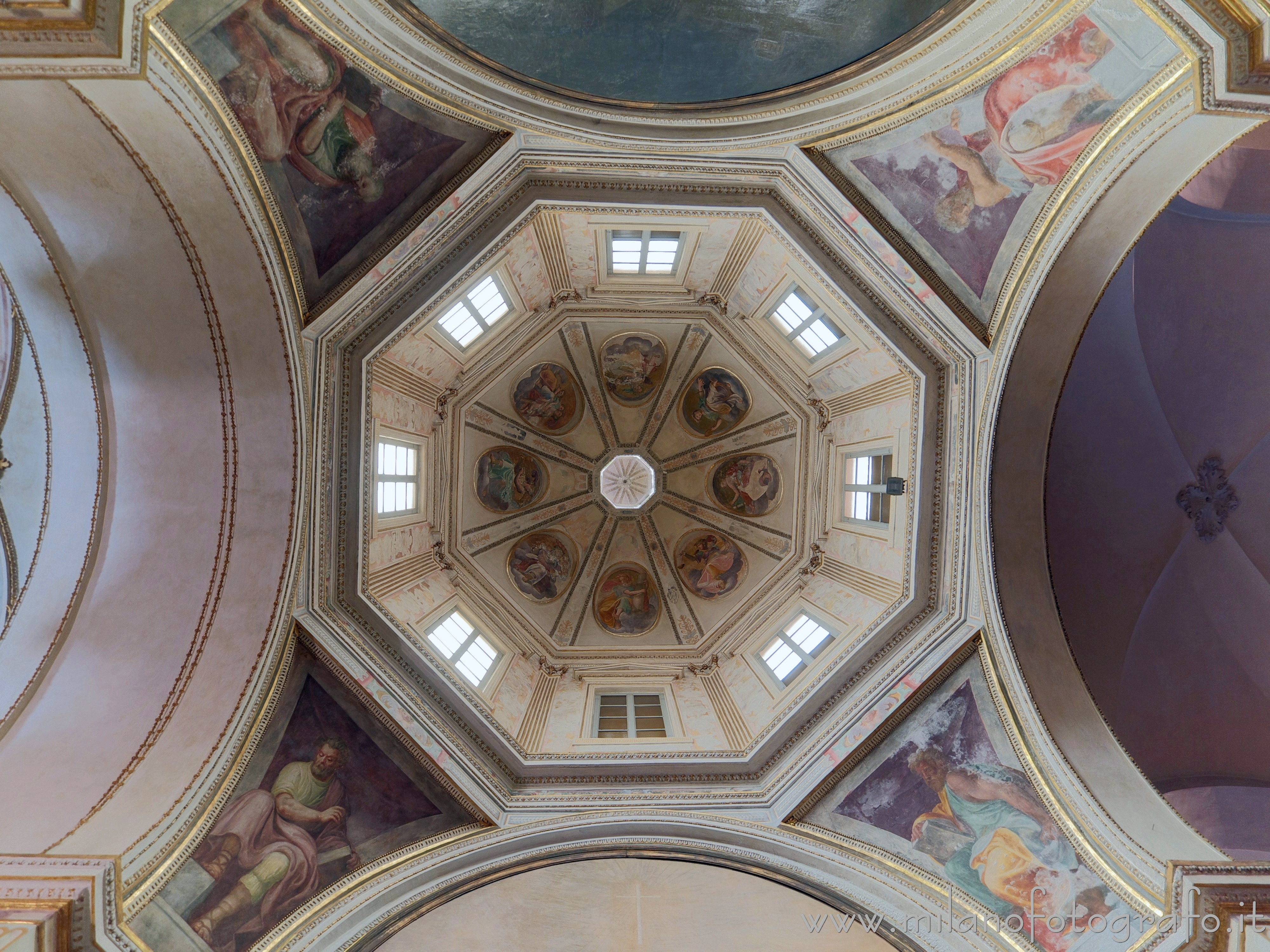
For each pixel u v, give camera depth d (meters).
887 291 12.31
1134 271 14.32
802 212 12.20
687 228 13.59
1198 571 15.70
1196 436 15.41
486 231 12.23
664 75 10.88
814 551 17.52
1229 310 14.67
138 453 11.35
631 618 19.92
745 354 18.05
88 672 10.66
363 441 12.84
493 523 19.44
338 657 12.19
